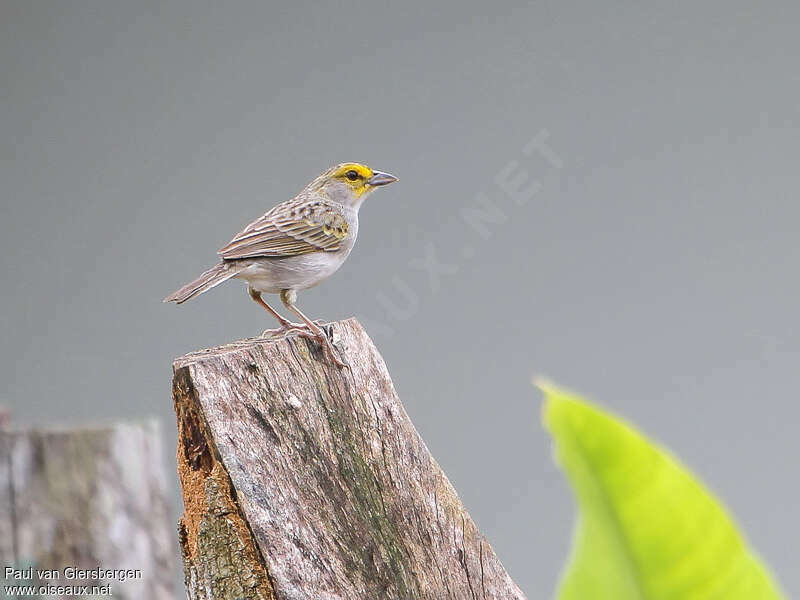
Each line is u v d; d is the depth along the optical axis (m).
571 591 2.34
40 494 6.78
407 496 6.30
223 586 5.62
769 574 2.31
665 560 2.32
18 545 6.66
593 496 2.30
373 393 6.48
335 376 6.32
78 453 6.93
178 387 5.80
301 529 5.70
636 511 2.31
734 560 2.31
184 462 5.83
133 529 7.04
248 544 5.58
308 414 6.05
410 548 6.14
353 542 5.88
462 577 6.33
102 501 6.94
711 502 2.31
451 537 6.40
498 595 6.42
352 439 6.20
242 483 5.60
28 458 6.80
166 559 7.19
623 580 2.32
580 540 2.33
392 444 6.39
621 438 2.26
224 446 5.65
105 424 7.16
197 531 5.71
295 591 5.54
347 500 5.99
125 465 7.09
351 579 5.76
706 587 2.33
